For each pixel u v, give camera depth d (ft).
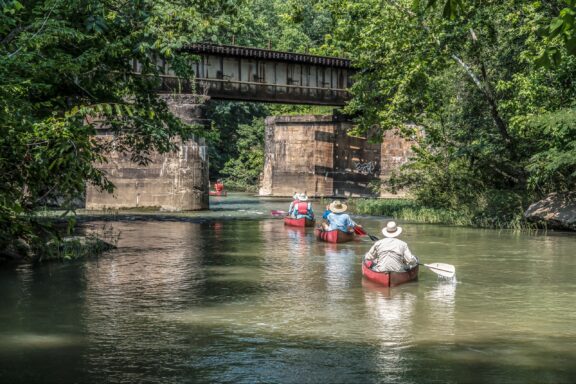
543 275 49.98
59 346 29.48
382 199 160.45
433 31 91.66
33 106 55.47
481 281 47.29
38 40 56.03
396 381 24.64
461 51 96.48
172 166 127.75
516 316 35.73
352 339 30.81
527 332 32.22
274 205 152.35
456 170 110.32
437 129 108.17
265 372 25.76
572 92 86.74
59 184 50.19
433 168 112.47
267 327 33.17
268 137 201.16
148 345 29.73
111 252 63.52
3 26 55.26
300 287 44.50
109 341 30.32
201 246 69.31
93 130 51.83
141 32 66.49
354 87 111.86
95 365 26.63
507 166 102.89
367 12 102.53
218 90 142.00
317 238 77.41
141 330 32.45
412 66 96.43
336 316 35.65
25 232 52.42
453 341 30.48
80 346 29.50
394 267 46.96
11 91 48.32
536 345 29.81
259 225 97.81
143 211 126.93
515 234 82.12
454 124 107.76
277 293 42.29
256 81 146.82
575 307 38.24
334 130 189.26
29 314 35.86
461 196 108.06
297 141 195.11
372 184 126.93
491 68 99.76
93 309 37.24
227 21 67.67
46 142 48.16
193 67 138.31
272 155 199.72
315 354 28.30
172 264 55.36
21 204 50.55
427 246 68.69
